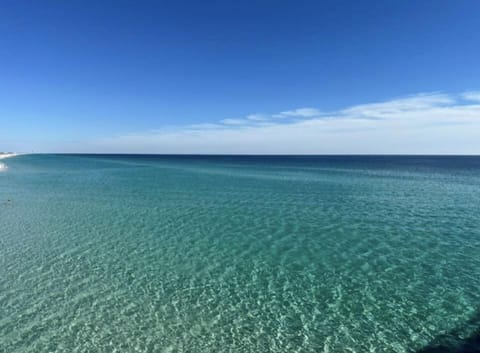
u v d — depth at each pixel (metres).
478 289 11.80
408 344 8.71
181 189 36.84
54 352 8.21
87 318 9.72
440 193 34.91
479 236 18.34
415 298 11.16
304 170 73.69
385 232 19.05
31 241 16.70
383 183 44.91
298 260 14.54
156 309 10.30
